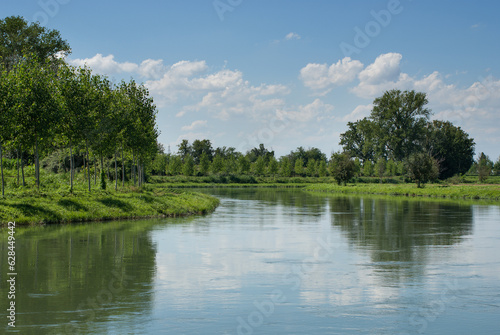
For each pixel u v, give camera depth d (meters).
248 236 26.56
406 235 27.55
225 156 162.88
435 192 77.88
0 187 40.59
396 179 124.38
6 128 32.31
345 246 23.42
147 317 12.08
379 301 13.82
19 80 34.44
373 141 131.62
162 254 20.58
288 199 65.44
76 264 18.19
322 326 11.62
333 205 53.50
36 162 36.75
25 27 64.06
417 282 16.08
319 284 15.65
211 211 44.16
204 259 19.61
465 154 126.31
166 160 133.62
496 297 14.35
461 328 11.69
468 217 38.94
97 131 41.34
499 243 24.64
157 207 39.09
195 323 11.68
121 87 50.50
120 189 46.88
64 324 11.46
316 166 144.75
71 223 31.08
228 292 14.54
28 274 16.47
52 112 35.62
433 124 123.31
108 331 11.03
